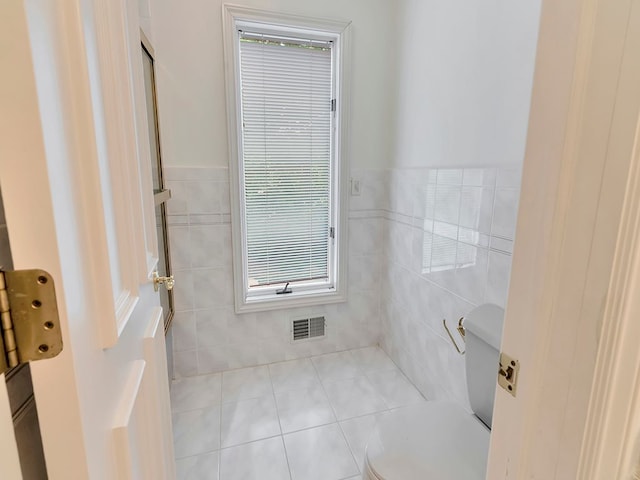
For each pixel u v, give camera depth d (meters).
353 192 2.16
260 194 2.06
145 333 0.78
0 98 0.31
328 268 2.30
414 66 1.84
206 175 1.88
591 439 0.42
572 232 0.41
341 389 1.97
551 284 0.43
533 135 0.44
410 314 2.00
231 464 1.47
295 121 2.04
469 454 1.02
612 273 0.37
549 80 0.41
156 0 1.68
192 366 2.07
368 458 1.02
